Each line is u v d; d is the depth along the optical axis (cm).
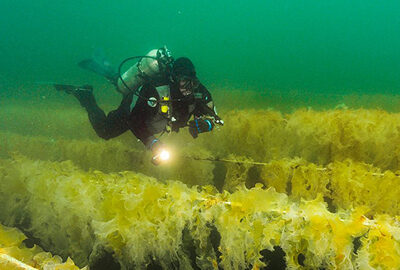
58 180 240
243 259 185
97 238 205
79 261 219
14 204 269
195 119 273
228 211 187
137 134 276
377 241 167
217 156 382
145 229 190
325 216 172
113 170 402
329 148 368
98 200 218
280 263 201
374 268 165
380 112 418
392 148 343
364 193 256
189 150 383
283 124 421
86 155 425
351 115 385
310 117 399
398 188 248
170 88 266
